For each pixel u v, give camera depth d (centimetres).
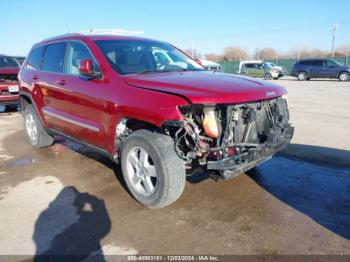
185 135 313
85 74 388
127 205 367
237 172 316
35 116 575
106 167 493
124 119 362
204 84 334
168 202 339
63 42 486
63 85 454
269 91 354
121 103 352
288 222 321
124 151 367
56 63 495
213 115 312
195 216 338
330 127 712
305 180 423
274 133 352
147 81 350
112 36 459
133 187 367
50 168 496
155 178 357
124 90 356
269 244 287
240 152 326
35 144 593
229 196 380
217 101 306
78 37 455
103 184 429
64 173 473
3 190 419
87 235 310
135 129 380
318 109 976
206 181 421
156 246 290
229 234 304
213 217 335
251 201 367
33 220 341
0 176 469
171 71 418
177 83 335
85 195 397
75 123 441
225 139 313
